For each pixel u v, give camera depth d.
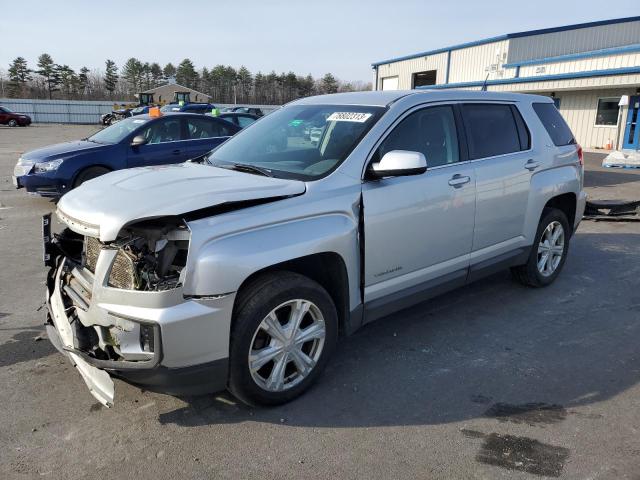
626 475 2.73
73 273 3.32
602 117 23.47
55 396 3.41
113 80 107.12
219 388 3.06
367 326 4.54
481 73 29.38
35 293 5.24
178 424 3.13
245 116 14.14
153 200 2.95
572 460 2.85
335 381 3.63
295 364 3.35
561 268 5.62
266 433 3.06
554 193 5.14
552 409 3.33
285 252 3.08
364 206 3.52
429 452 2.90
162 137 9.62
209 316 2.84
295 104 4.65
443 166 4.11
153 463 2.79
